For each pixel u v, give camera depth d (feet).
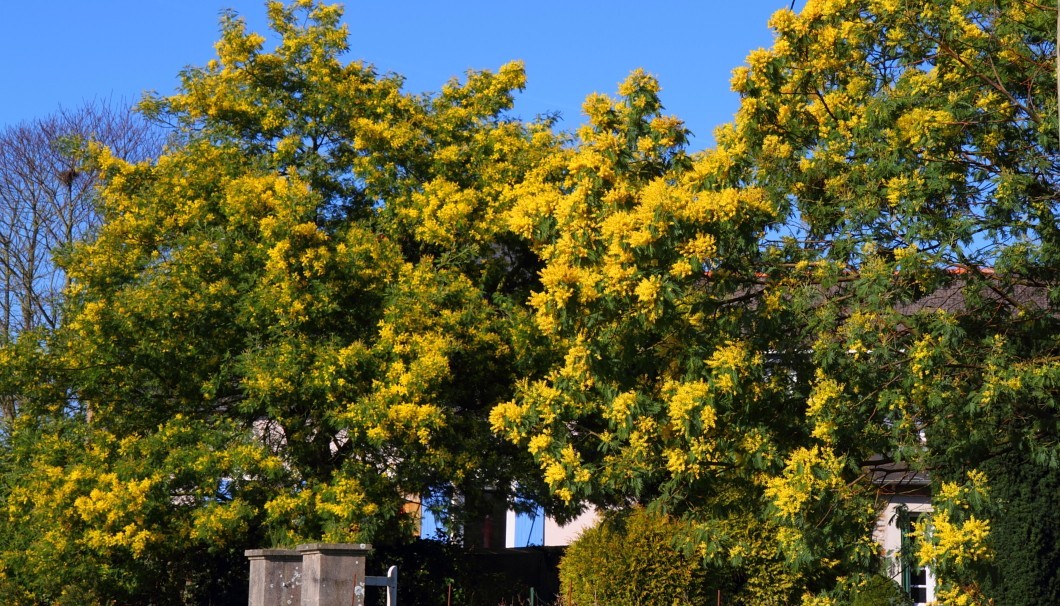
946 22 31.71
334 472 46.78
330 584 27.37
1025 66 32.04
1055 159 31.48
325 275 46.80
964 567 26.86
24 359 47.65
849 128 32.83
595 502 49.78
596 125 33.83
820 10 32.68
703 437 31.24
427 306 46.70
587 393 33.68
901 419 31.04
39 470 46.47
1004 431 31.94
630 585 47.34
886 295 29.68
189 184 50.14
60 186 87.20
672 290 29.17
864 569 30.58
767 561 47.62
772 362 32.12
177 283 46.75
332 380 45.14
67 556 46.26
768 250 32.24
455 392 49.65
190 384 48.49
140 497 44.01
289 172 48.55
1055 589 40.60
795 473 28.96
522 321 47.06
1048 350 31.01
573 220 31.63
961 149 31.94
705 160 32.17
